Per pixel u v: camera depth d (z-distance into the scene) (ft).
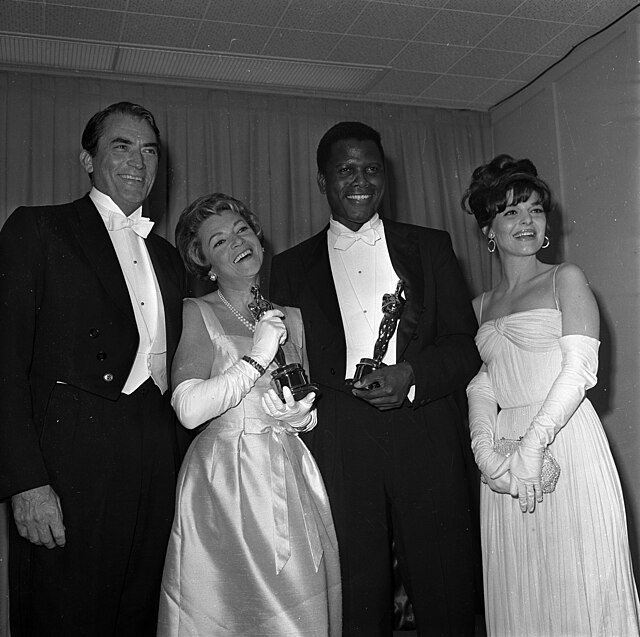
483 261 17.34
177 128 15.90
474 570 8.80
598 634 7.48
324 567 7.37
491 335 8.42
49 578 7.15
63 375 7.42
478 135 17.60
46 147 15.10
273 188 16.28
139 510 7.46
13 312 7.37
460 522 8.37
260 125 16.43
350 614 8.07
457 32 14.34
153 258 8.23
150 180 8.37
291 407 7.48
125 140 8.16
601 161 14.26
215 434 7.54
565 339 7.97
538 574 7.82
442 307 8.88
